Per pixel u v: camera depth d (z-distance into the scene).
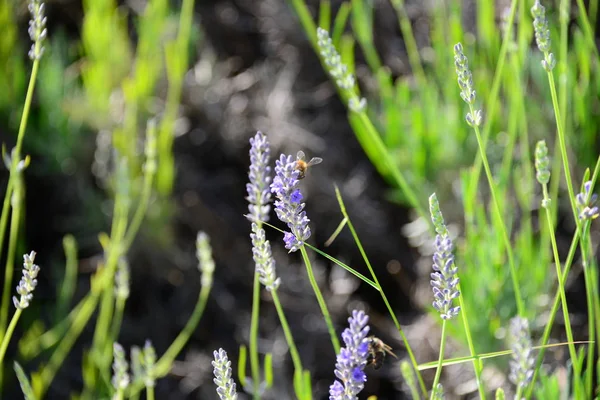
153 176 1.39
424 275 1.36
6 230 1.41
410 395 1.27
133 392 1.13
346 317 1.39
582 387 0.93
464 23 1.29
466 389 1.19
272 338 1.38
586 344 1.16
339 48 1.30
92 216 1.41
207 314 1.43
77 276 1.42
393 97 1.37
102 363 1.17
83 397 1.21
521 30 1.08
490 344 1.15
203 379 1.37
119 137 1.33
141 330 1.42
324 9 1.24
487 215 1.23
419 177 1.25
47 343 1.26
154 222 1.38
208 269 1.15
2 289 1.39
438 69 1.25
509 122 1.16
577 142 1.19
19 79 1.40
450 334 1.15
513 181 1.22
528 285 1.13
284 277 1.41
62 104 1.41
